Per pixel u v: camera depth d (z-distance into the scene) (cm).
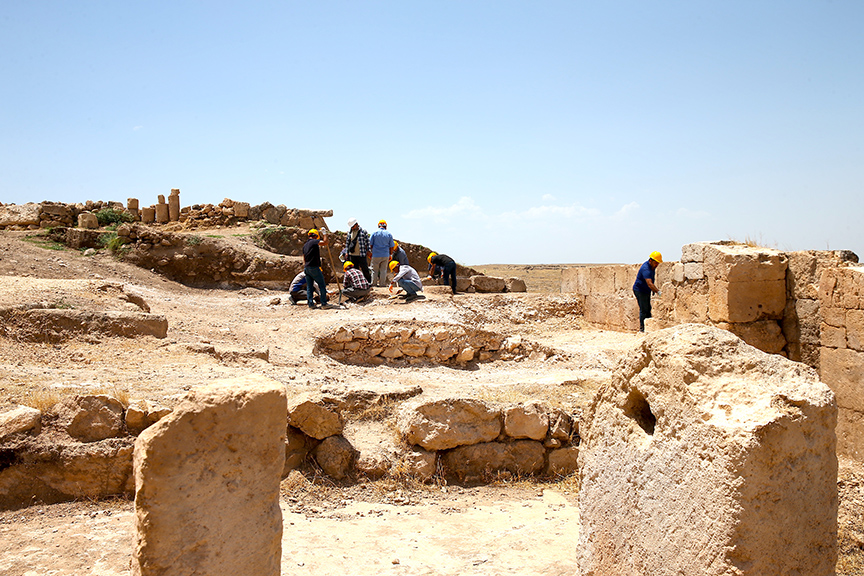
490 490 641
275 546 311
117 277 1722
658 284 1262
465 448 670
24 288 1032
